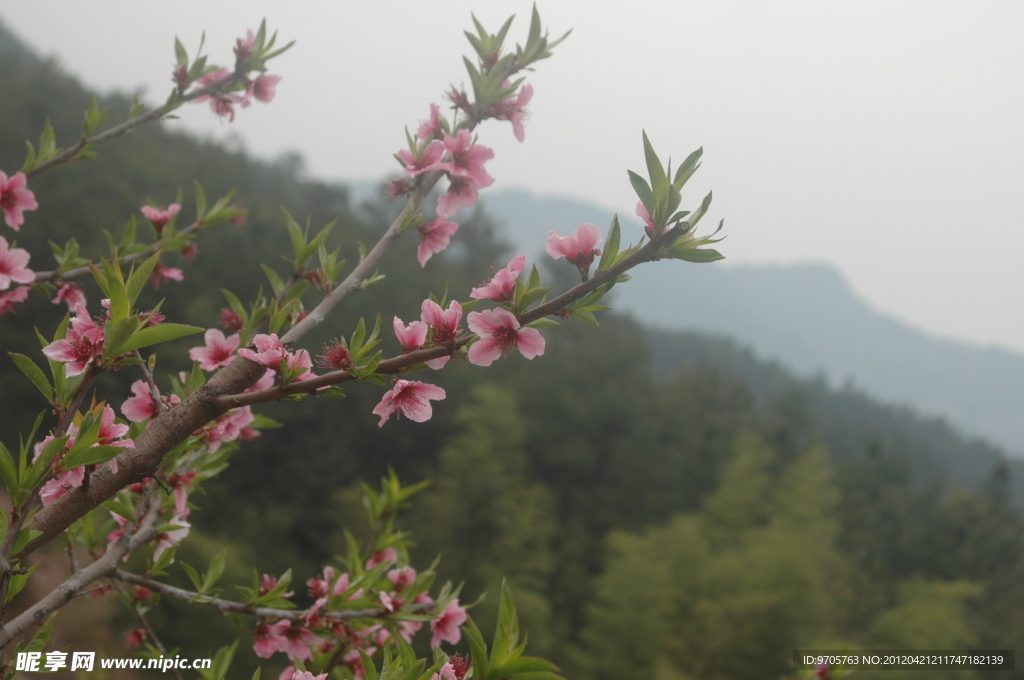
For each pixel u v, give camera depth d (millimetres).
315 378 1433
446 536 19938
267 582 2258
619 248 1416
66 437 1295
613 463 33062
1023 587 27531
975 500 33844
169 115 2529
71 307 2471
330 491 27922
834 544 27609
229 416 2031
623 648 13391
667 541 14555
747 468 18828
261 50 2521
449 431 32562
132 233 2658
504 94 2041
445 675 1493
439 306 1526
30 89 34562
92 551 2256
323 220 37438
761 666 11883
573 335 44625
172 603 12523
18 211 2346
